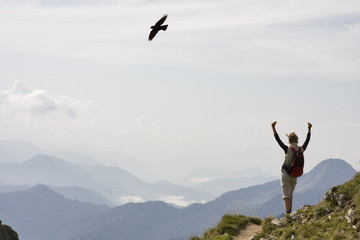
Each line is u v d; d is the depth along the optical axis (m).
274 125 17.83
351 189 16.89
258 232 18.94
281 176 18.16
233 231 20.09
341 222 15.65
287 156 17.66
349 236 14.48
